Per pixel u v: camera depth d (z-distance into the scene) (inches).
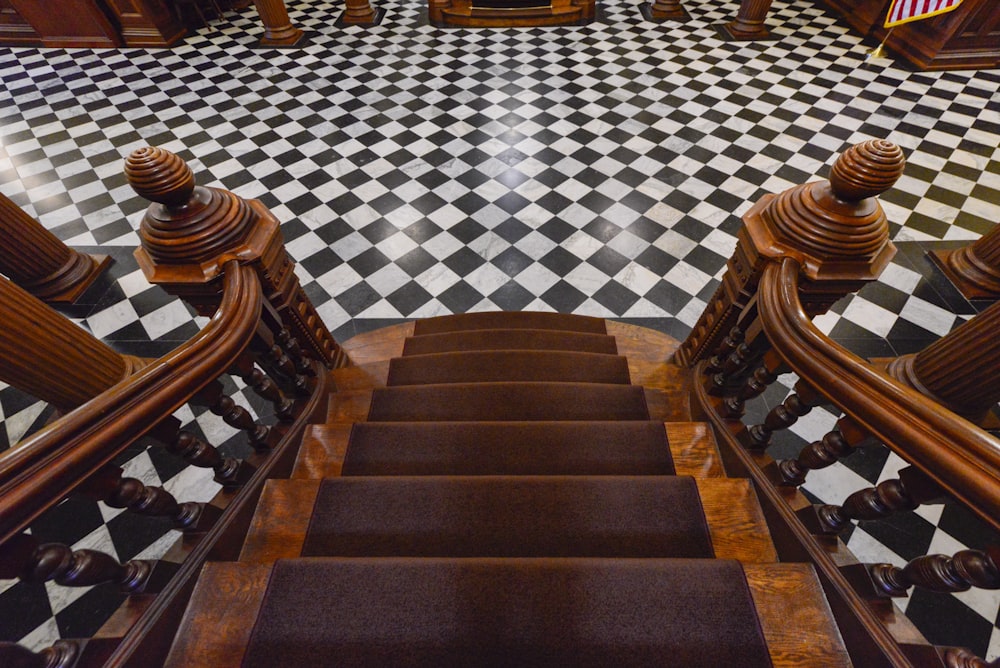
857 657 41.2
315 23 283.6
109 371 86.7
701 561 43.1
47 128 208.2
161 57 256.7
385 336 121.8
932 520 89.1
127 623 42.4
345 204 169.2
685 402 87.0
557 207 165.3
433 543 51.6
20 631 79.7
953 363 76.6
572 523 52.4
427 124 203.9
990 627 77.2
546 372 95.3
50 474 33.8
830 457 52.1
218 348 50.7
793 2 285.1
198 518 53.2
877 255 56.9
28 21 255.1
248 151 193.2
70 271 137.6
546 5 273.4
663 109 207.8
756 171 176.4
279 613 40.9
